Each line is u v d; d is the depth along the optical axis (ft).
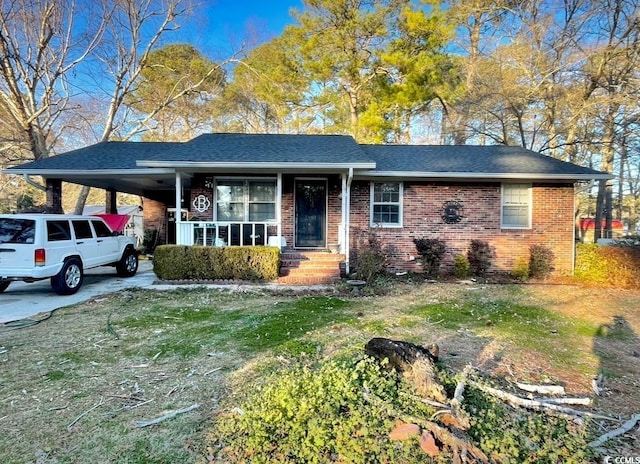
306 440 8.21
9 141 51.44
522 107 56.85
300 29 60.70
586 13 51.80
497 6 58.75
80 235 26.99
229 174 34.35
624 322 19.79
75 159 35.45
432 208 34.86
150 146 40.57
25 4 46.78
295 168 30.22
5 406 10.43
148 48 60.44
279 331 17.03
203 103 77.51
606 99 48.14
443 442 8.20
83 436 8.98
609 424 9.66
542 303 23.91
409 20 56.34
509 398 10.40
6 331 17.25
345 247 31.60
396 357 11.42
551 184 34.86
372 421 8.75
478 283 30.91
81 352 14.62
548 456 7.99
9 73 45.50
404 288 28.27
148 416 9.86
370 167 29.58
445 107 65.67
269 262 29.45
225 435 8.88
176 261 29.22
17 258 22.97
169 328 17.70
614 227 89.30
